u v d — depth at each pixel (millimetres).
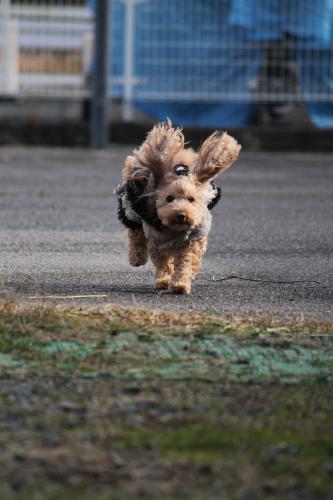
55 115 29641
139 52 29016
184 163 10492
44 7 29531
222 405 7023
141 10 28734
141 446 6207
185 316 9547
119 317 9336
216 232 15414
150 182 10578
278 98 28938
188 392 7309
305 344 8734
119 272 12102
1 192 19438
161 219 10406
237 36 28688
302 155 28484
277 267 12766
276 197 19688
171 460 6012
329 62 28797
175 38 28797
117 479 5730
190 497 5523
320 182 22344
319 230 15891
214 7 28516
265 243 14578
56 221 16062
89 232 15039
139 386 7418
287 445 6281
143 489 5609
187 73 28953
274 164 25891
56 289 10961
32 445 6211
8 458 6004
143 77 29125
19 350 8188
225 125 29234
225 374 7816
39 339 8469
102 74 27516
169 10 28625
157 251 11055
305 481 5777
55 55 29531
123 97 29266
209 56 28828
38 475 5773
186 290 10891
